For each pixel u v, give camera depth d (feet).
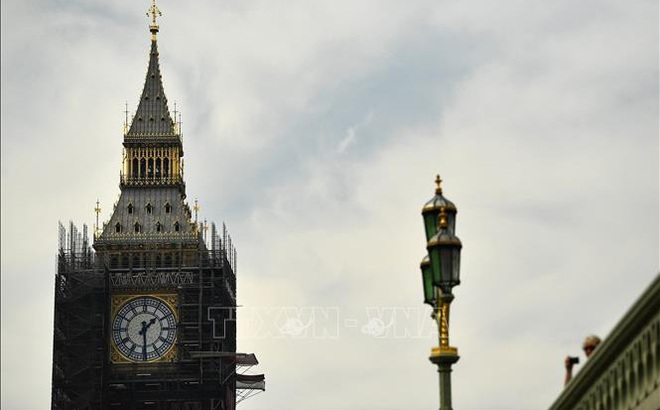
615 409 310.65
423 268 334.65
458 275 319.68
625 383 303.07
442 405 323.16
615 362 307.17
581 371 325.01
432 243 320.29
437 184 330.13
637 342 293.43
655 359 285.43
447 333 325.01
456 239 320.29
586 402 330.13
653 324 284.41
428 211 328.08
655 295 275.18
